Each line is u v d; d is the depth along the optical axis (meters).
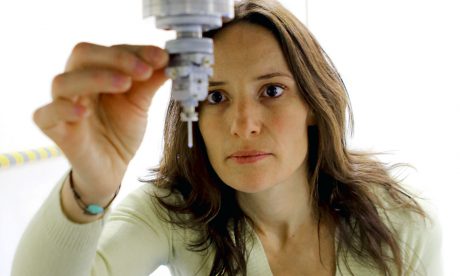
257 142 0.53
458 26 1.07
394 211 0.67
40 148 1.00
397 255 0.63
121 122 0.41
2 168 0.92
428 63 1.10
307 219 0.66
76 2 1.04
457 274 1.07
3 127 0.96
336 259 0.63
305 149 0.58
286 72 0.55
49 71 1.01
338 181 0.66
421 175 1.11
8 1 0.96
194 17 0.34
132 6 1.07
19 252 0.43
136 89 0.40
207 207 0.64
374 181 0.69
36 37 1.00
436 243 0.67
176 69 0.34
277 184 0.59
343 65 1.14
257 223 0.65
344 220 0.65
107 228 0.58
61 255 0.41
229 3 0.35
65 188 0.41
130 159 0.43
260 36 0.53
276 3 0.57
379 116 1.14
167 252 0.64
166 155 0.68
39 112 0.36
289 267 0.64
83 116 0.35
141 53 0.35
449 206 1.10
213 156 0.56
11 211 0.94
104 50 0.35
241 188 0.55
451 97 1.10
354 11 1.12
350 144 0.75
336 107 0.63
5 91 0.96
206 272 0.64
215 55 0.53
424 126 1.12
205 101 0.55
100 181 0.40
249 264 0.63
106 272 0.53
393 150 1.07
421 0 1.09
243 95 0.53
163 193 0.67
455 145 1.10
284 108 0.54
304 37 0.58
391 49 1.12
